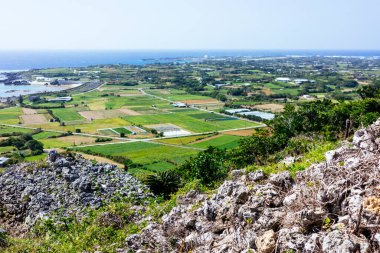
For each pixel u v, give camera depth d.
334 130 47.28
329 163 13.48
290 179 13.88
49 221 22.30
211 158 38.06
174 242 14.05
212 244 12.47
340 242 8.98
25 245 20.22
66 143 98.75
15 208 25.06
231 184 15.46
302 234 10.25
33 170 29.14
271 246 10.40
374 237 8.97
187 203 18.44
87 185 26.08
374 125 16.31
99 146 94.50
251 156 46.94
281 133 55.12
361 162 11.95
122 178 27.97
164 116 139.25
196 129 115.62
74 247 17.81
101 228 19.22
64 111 150.88
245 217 12.45
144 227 17.02
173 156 82.44
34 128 118.50
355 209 9.82
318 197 11.05
